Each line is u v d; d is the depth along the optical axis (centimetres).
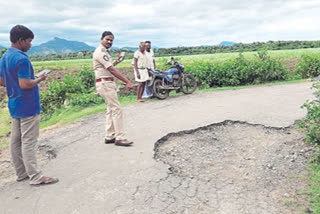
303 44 5812
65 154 478
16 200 332
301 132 512
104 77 465
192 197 319
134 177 371
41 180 368
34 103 355
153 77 902
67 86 1077
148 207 302
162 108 787
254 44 6425
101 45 458
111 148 486
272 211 288
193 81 1121
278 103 758
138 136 540
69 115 842
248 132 542
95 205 311
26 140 356
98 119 729
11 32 341
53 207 312
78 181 370
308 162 396
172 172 385
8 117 1034
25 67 334
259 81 1258
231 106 753
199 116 659
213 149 473
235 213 287
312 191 318
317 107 452
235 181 358
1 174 429
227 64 1269
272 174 373
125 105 869
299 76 1405
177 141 513
